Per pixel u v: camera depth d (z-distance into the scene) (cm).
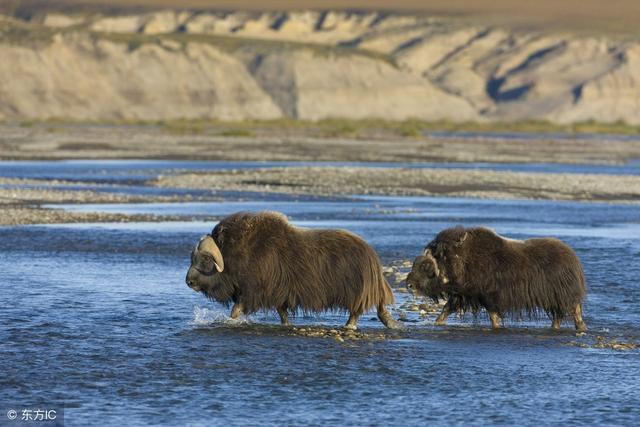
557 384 4038
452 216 11325
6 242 8450
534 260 5097
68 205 11969
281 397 3791
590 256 8000
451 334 5050
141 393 3812
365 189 15038
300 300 5016
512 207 12738
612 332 5162
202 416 3538
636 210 12744
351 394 3850
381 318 5191
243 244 5034
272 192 14350
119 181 15900
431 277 5153
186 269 7150
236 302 5144
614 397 3844
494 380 4091
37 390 3828
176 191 14275
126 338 4775
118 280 6588
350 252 5009
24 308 5475
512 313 5181
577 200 14150
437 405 3716
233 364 4284
